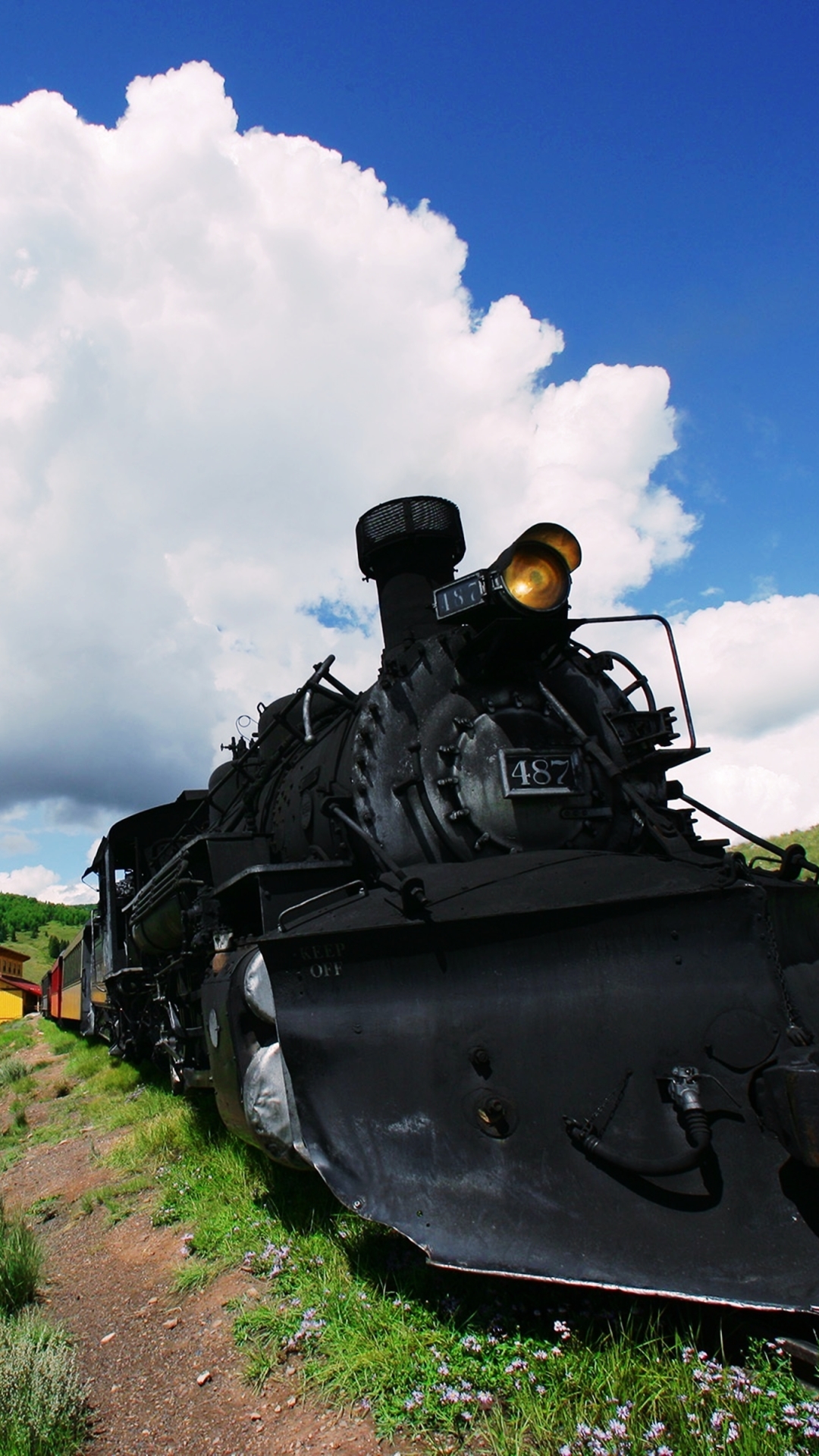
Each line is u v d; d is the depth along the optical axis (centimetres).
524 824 428
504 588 404
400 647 514
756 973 324
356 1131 343
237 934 524
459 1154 326
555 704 452
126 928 1033
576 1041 330
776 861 409
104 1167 668
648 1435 237
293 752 638
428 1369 288
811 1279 276
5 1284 433
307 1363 314
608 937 337
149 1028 929
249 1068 412
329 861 471
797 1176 299
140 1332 376
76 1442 295
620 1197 305
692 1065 318
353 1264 374
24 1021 3156
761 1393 247
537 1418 253
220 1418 296
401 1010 353
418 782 450
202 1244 451
